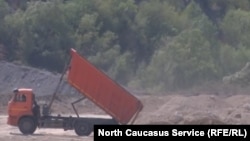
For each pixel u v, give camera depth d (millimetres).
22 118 153500
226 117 135250
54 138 143125
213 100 175250
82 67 149500
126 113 149125
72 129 151875
